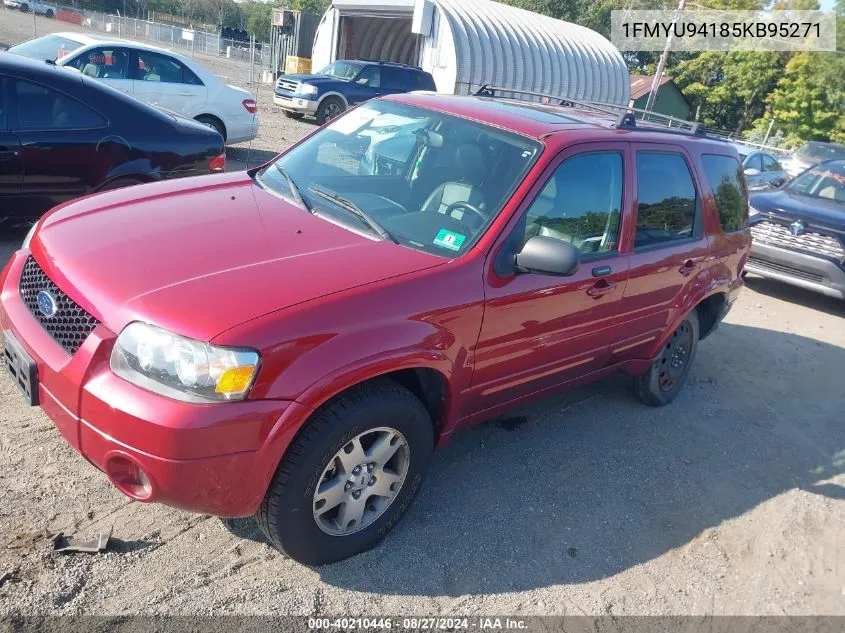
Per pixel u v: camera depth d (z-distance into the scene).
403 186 3.65
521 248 3.35
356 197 3.59
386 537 3.28
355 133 4.13
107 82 9.81
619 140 4.04
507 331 3.36
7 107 5.33
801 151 21.44
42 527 2.94
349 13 23.91
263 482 2.59
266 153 12.74
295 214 3.38
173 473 2.41
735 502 4.22
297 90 17.48
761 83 40.62
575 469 4.20
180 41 45.00
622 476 4.23
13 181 5.40
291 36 28.19
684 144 4.70
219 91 10.96
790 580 3.60
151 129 6.05
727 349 6.91
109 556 2.86
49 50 10.52
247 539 3.11
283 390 2.51
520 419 4.69
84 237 3.01
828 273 8.41
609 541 3.61
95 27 45.28
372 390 2.84
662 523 3.87
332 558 3.02
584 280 3.72
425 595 2.99
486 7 24.19
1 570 2.68
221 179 3.90
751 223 9.04
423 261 3.08
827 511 4.30
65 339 2.71
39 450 3.40
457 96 4.39
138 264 2.76
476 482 3.87
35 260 3.04
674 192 4.54
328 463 2.77
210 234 3.04
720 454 4.77
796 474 4.70
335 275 2.83
